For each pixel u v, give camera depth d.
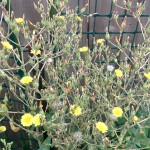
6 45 0.34
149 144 0.38
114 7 0.44
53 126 0.34
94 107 0.38
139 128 0.38
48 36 0.42
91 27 0.45
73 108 0.34
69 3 0.43
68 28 0.44
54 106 0.34
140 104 0.37
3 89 0.44
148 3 0.44
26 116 0.34
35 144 0.48
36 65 0.36
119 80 0.36
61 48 0.40
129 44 0.42
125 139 0.36
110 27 0.45
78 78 0.37
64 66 0.38
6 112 0.36
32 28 0.44
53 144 0.36
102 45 0.39
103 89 0.38
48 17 0.38
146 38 0.42
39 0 0.39
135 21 0.45
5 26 0.41
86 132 0.37
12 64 0.43
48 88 0.35
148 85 0.36
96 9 0.44
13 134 0.48
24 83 0.34
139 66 0.39
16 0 0.42
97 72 0.37
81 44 0.45
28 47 0.41
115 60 0.39
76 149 0.37
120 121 0.41
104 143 0.34
